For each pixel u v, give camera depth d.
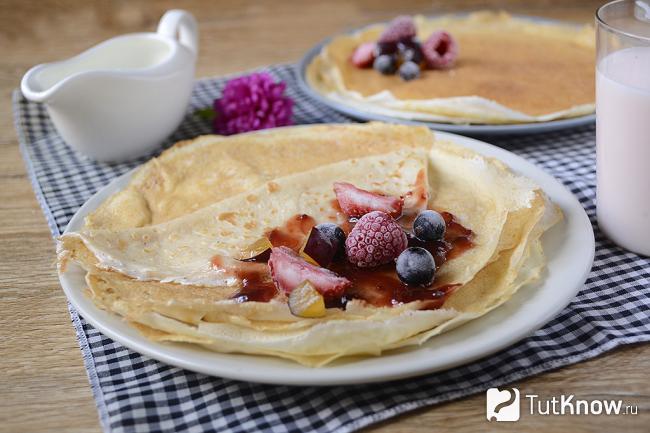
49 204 0.65
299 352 0.47
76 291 0.52
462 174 0.60
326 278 0.49
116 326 0.49
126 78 0.68
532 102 0.73
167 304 0.48
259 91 0.73
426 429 0.46
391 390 0.48
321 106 0.80
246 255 0.54
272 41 0.98
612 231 0.58
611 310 0.53
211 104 0.80
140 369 0.50
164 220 0.58
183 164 0.64
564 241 0.54
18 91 0.80
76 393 0.49
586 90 0.75
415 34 0.82
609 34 0.55
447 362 0.46
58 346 0.53
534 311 0.49
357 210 0.56
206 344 0.47
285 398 0.48
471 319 0.49
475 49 0.86
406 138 0.64
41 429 0.47
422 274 0.50
